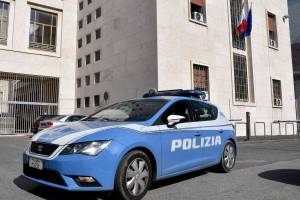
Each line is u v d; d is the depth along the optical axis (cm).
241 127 2189
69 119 1557
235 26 2344
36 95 2544
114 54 2189
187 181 541
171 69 1784
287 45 2877
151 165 438
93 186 364
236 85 2252
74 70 2720
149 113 469
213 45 2092
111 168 372
